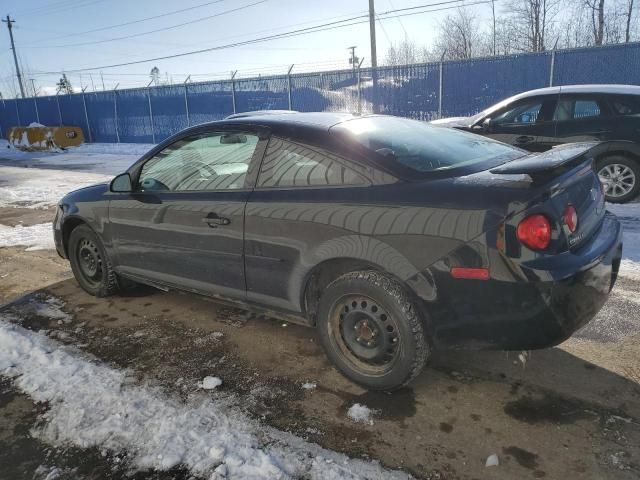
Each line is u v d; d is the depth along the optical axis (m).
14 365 3.20
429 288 2.42
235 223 3.09
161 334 3.59
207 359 3.21
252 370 3.05
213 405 2.69
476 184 2.42
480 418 2.50
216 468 2.21
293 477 2.14
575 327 2.36
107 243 4.05
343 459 2.25
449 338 2.47
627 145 6.62
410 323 2.52
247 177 3.13
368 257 2.56
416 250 2.43
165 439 2.41
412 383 2.83
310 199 2.79
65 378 3.01
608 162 6.81
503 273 2.25
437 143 3.09
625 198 6.82
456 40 29.06
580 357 3.02
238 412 2.62
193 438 2.41
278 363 3.13
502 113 7.46
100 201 4.05
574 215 2.42
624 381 2.76
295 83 16.89
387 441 2.36
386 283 2.56
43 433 2.51
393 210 2.51
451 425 2.46
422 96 14.49
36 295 4.49
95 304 4.21
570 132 6.93
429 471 2.16
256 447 2.34
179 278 3.58
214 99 19.09
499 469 2.16
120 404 2.71
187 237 3.39
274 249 2.94
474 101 13.74
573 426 2.41
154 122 21.47
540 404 2.59
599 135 6.76
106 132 23.69
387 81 14.98
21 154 21.05
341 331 2.85
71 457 2.33
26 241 6.51
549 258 2.24
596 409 2.53
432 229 2.39
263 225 2.96
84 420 2.59
